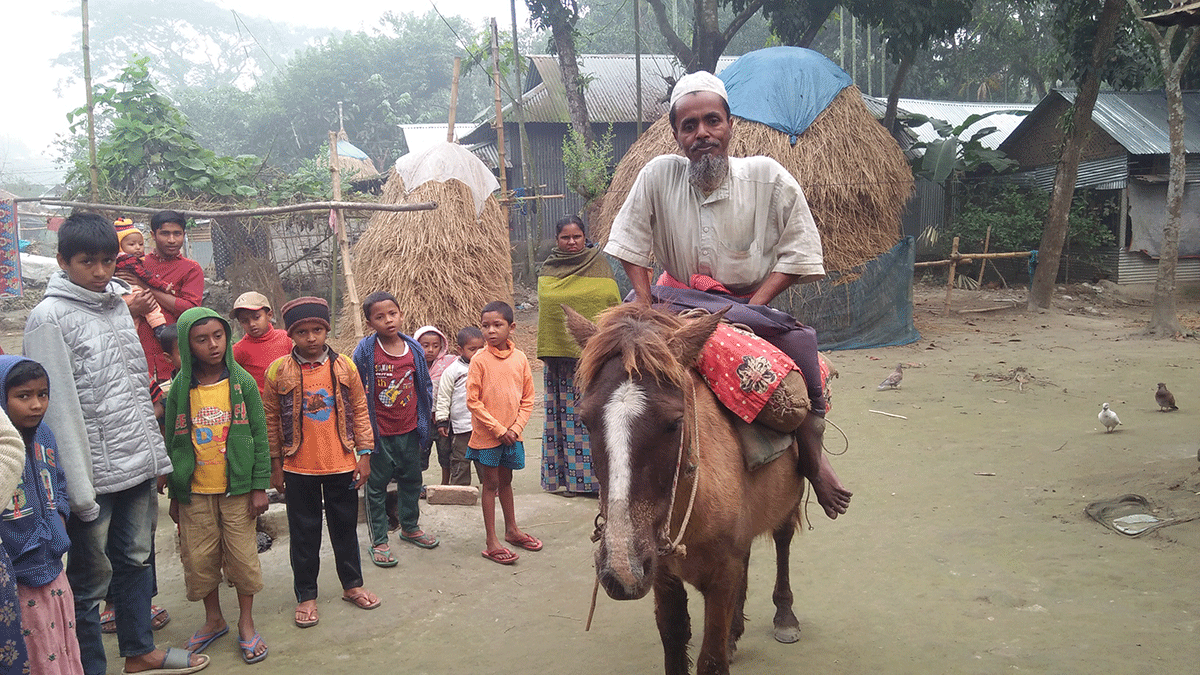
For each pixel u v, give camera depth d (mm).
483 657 3945
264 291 13508
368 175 26406
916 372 10797
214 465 3930
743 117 12320
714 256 3400
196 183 13711
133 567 3723
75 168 14609
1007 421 8102
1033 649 3723
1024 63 29000
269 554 5309
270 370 4352
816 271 3393
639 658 3877
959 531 5258
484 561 5137
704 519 2805
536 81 25953
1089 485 5965
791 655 3818
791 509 3750
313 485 4383
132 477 3615
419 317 10492
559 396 6273
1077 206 18844
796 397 3014
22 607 2885
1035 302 16016
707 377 3037
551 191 22844
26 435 2973
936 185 22219
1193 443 6926
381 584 4820
